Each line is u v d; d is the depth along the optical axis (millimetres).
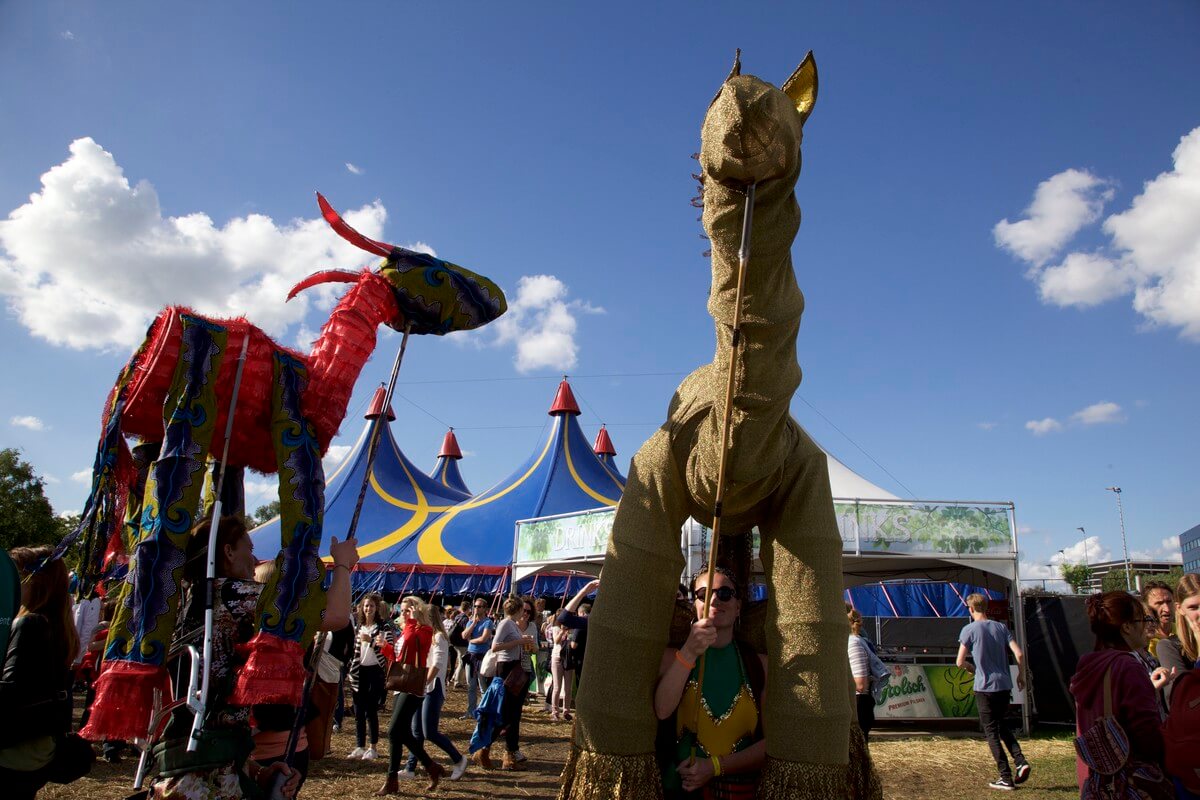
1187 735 2916
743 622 3184
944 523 11469
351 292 3229
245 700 2564
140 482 3082
